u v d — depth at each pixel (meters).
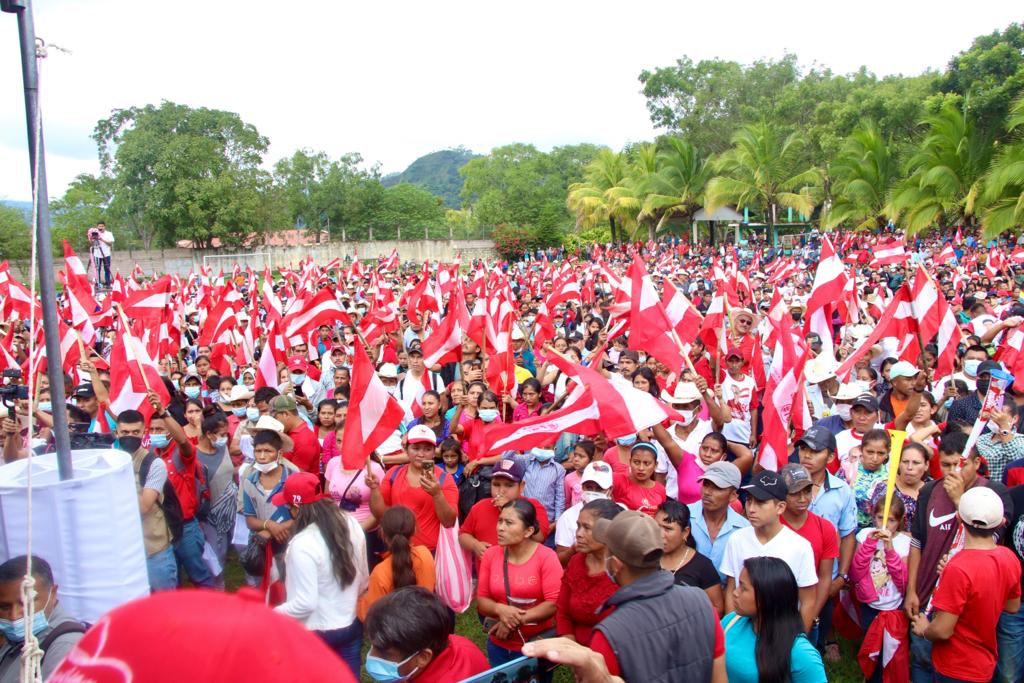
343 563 4.53
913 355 9.33
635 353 10.05
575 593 4.46
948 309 9.09
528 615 4.92
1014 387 7.70
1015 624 4.77
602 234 63.75
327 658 1.22
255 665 1.13
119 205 55.38
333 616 4.55
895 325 9.40
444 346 10.08
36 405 7.99
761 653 3.70
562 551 5.75
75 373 10.38
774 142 51.66
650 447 6.13
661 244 52.44
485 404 7.90
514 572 5.02
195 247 58.22
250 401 9.10
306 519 4.60
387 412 6.19
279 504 5.71
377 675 3.79
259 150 62.09
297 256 58.94
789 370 6.77
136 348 7.51
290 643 1.19
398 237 72.06
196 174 55.78
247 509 6.07
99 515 3.78
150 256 50.94
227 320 13.85
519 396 9.60
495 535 5.91
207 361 11.73
